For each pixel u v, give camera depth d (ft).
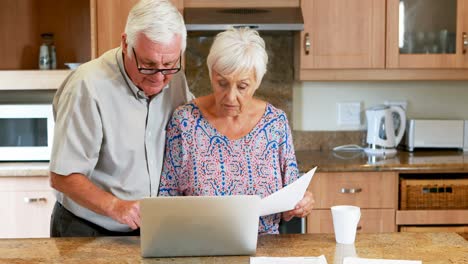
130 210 5.41
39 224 10.02
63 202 6.51
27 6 11.73
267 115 6.14
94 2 10.44
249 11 10.75
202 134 5.99
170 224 4.90
